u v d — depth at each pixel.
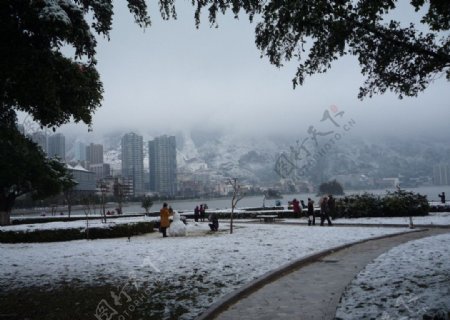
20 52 7.15
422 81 7.23
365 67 7.45
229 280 9.73
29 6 6.81
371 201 28.34
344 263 11.22
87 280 10.27
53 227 21.23
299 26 6.94
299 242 16.33
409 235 17.16
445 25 6.79
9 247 18.34
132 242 18.55
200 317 6.71
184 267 11.53
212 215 23.91
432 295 7.05
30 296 8.81
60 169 43.34
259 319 6.62
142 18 8.86
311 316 6.61
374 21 6.60
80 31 7.47
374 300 7.14
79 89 8.52
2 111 9.38
